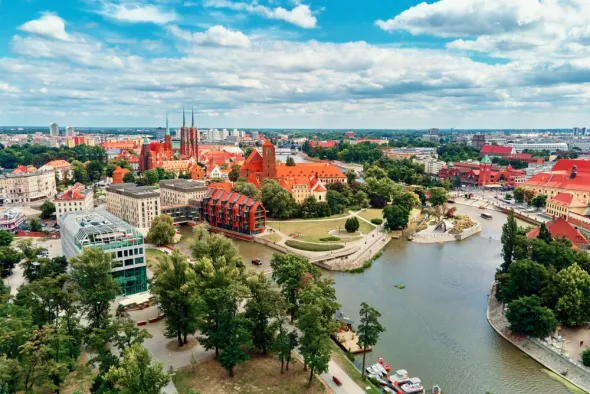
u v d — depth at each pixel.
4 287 121.06
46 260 131.25
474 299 136.62
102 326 95.94
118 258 128.88
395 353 103.00
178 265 101.94
